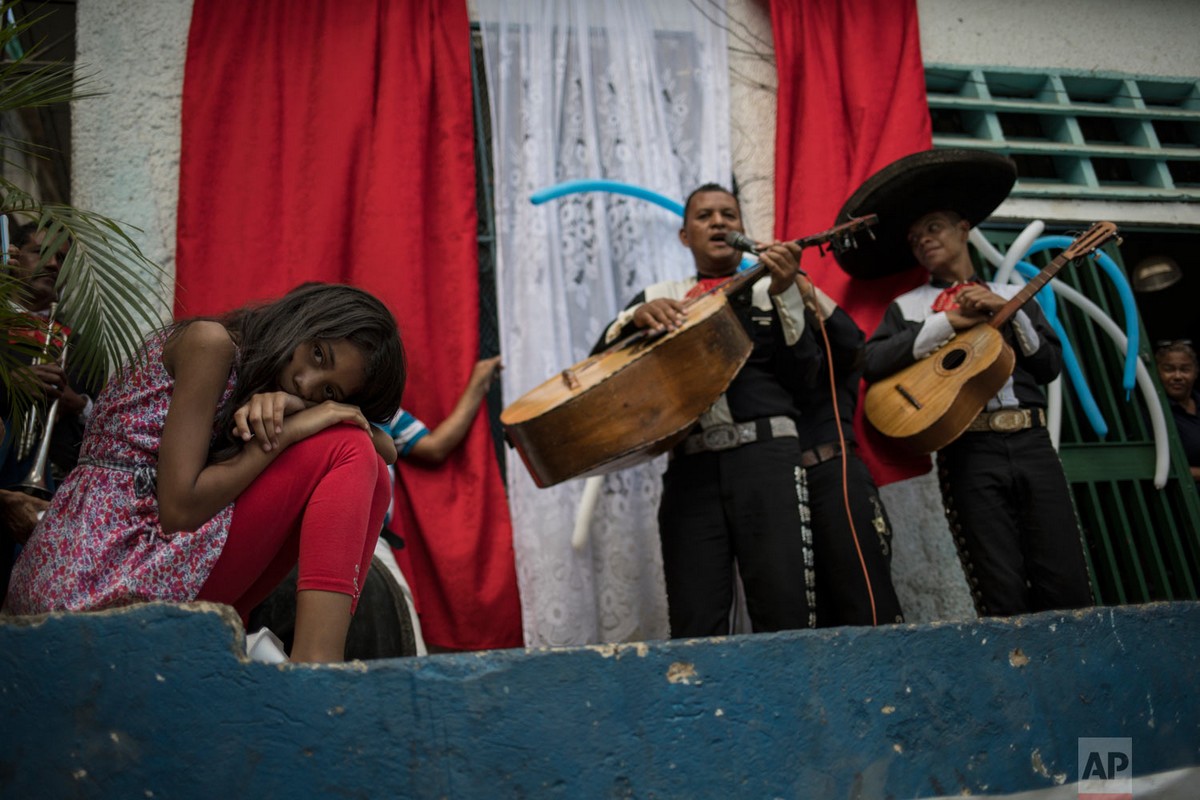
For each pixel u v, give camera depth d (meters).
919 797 1.79
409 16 4.63
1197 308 8.04
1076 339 5.21
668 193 4.67
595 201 4.56
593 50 4.83
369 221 4.34
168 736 1.61
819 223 4.66
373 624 3.00
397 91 4.50
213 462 2.02
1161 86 5.54
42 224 2.25
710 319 3.42
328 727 1.63
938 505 4.59
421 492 4.07
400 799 1.62
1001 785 1.84
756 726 1.75
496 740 1.66
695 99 4.86
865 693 1.81
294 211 4.30
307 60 4.49
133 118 4.47
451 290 4.36
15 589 2.00
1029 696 1.89
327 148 4.39
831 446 3.78
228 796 1.60
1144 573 4.91
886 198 4.28
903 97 4.84
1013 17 5.41
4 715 1.60
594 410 3.38
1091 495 4.82
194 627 1.65
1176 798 1.93
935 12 5.33
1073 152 5.32
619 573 4.16
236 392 2.08
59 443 3.27
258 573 2.05
